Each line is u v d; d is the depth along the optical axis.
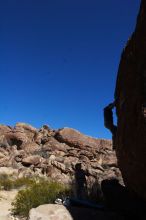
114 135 8.59
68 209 7.57
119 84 7.58
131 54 6.75
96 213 7.62
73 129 36.59
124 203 7.85
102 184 8.66
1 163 26.31
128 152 6.73
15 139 34.78
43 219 7.13
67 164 28.86
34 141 35.59
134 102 6.34
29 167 26.88
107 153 35.28
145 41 6.12
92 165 28.12
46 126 38.56
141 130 5.99
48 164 27.23
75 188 12.28
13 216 10.95
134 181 6.90
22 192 12.66
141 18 6.35
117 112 7.82
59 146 34.16
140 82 6.12
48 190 12.58
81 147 35.44
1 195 15.55
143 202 7.57
